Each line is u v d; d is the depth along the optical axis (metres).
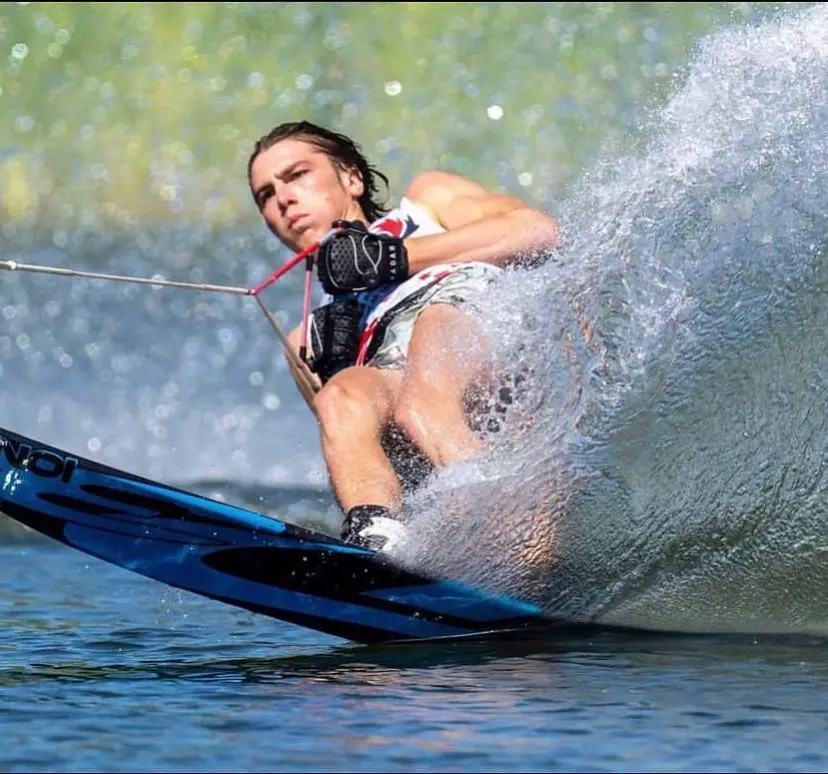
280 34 48.84
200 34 48.91
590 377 13.77
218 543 12.55
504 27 47.78
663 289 14.07
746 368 13.39
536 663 11.74
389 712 10.20
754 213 14.22
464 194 15.30
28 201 46.69
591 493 13.05
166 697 10.77
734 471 13.11
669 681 11.01
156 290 38.44
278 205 15.57
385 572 12.52
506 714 10.09
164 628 13.80
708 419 13.29
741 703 10.31
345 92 48.03
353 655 12.34
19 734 9.76
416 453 13.60
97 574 17.20
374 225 15.20
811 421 13.08
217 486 24.16
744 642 12.47
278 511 22.08
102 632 13.62
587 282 14.20
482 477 13.04
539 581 12.83
